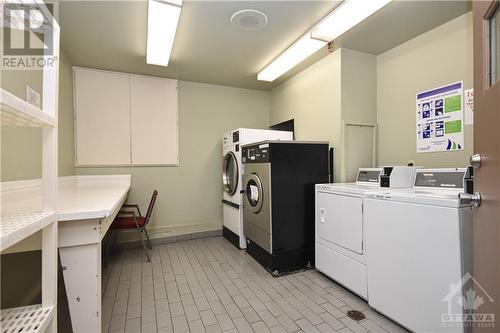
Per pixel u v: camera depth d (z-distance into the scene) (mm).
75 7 2035
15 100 751
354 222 2043
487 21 941
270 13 2152
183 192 3906
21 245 1164
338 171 2869
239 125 4285
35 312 1026
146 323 1768
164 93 3754
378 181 2336
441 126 2352
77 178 3139
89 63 3180
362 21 2260
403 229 1633
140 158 3619
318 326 1712
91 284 1285
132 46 2729
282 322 1762
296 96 3664
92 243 1283
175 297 2107
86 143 3312
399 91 2758
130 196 3582
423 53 2508
